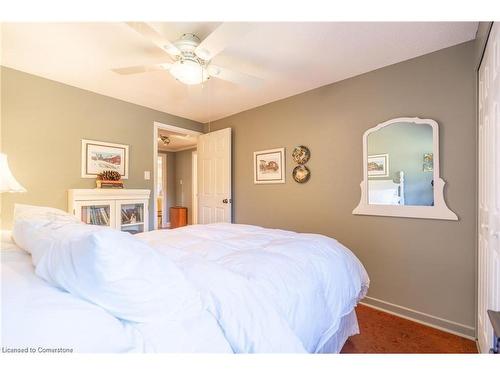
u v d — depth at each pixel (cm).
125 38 175
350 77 243
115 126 290
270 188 316
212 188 374
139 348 59
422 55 200
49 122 240
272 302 88
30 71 225
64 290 64
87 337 55
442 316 189
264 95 290
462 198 181
